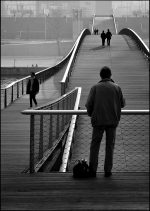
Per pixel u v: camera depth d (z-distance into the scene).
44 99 23.23
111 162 7.28
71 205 5.77
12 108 20.06
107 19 85.94
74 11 170.75
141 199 6.01
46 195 6.20
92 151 7.28
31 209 5.61
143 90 23.89
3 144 11.51
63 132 13.26
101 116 7.04
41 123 9.25
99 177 7.29
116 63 33.72
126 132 14.30
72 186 6.68
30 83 20.23
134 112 7.30
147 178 7.20
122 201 5.93
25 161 9.27
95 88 7.11
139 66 32.41
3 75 95.94
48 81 33.38
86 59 35.72
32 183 6.85
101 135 7.21
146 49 35.03
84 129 15.55
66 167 10.48
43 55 151.12
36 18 195.50
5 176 7.36
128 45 45.34
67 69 27.30
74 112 7.38
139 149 12.79
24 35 195.12
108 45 45.12
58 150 11.59
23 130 13.98
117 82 26.41
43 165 8.92
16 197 6.11
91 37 55.22
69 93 16.77
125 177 7.27
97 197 6.11
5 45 150.25
